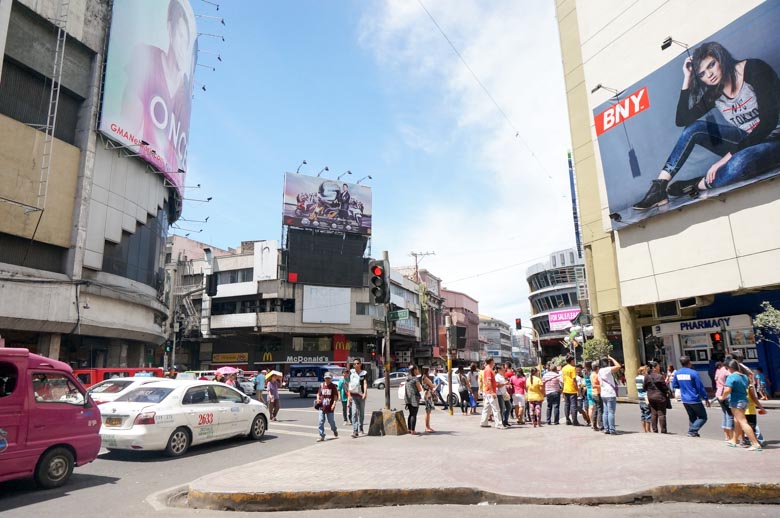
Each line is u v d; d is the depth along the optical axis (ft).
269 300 153.99
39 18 65.62
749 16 55.11
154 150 84.64
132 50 79.66
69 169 68.80
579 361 96.73
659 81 65.82
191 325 158.92
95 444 25.41
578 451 28.60
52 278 64.85
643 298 69.26
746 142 55.16
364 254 169.27
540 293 214.48
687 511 17.89
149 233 88.99
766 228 54.49
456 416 53.06
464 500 19.99
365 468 24.32
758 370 59.88
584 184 82.28
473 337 300.20
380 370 172.45
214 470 27.37
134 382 40.32
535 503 19.33
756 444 26.40
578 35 84.12
